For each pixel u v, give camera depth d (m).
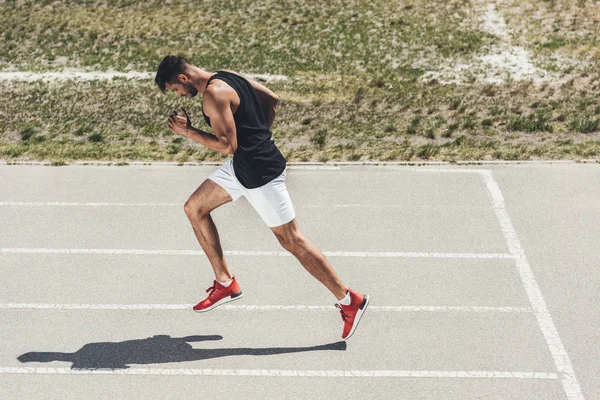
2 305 6.70
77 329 6.34
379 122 11.79
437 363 5.85
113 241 7.91
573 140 10.81
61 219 8.45
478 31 16.11
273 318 6.48
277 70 14.62
